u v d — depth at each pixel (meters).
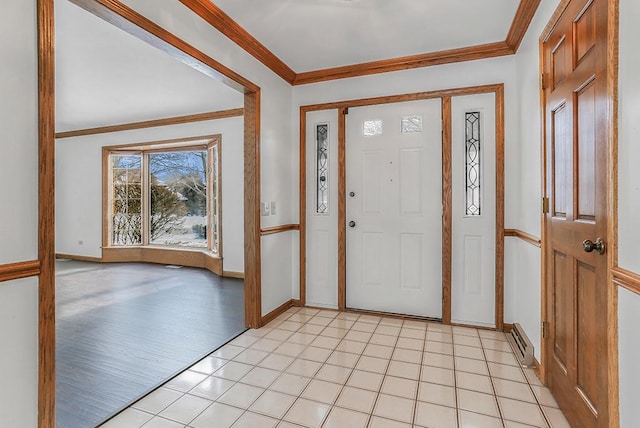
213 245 5.37
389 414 1.74
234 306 3.54
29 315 1.27
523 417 1.70
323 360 2.33
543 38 1.96
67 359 2.36
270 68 3.08
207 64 2.29
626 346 1.09
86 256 6.05
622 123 1.10
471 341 2.62
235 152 4.86
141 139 5.54
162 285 4.40
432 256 3.06
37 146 1.30
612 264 1.16
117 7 1.65
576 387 1.52
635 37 1.02
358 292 3.32
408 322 3.04
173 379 2.09
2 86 1.19
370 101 3.21
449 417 1.71
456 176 2.95
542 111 1.99
